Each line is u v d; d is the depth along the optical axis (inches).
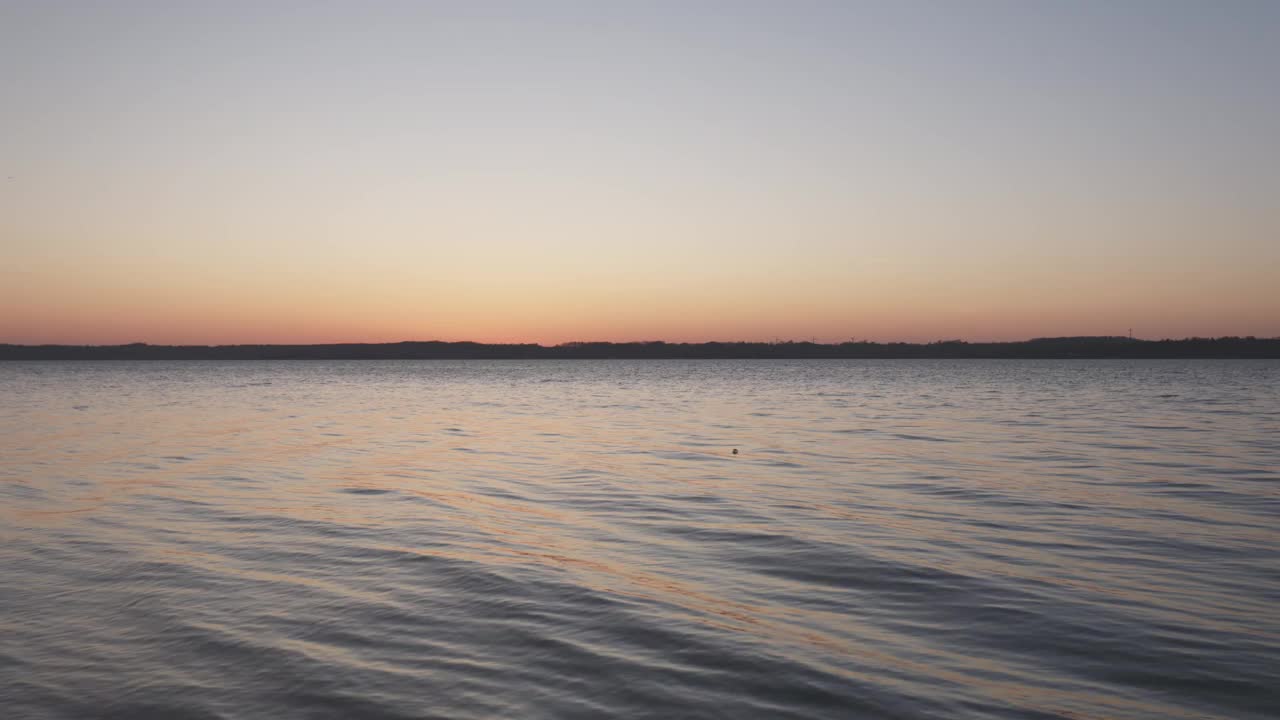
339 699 305.6
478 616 402.3
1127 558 512.7
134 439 1353.3
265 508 705.6
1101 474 881.5
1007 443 1217.4
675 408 2202.3
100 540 573.9
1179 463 967.6
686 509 697.0
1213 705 296.5
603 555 530.6
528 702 302.8
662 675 327.6
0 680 322.7
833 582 463.8
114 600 428.8
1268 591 437.1
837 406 2214.6
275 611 410.3
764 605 421.1
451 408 2278.5
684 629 382.6
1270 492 756.6
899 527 614.5
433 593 442.3
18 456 1102.4
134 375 6284.5
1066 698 303.7
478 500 748.0
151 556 525.7
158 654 351.3
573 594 440.5
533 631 380.2
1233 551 529.0
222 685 318.7
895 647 358.0
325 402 2608.3
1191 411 1919.3
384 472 946.1
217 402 2576.3
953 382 4232.3
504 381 4968.0
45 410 2127.2
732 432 1457.9
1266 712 290.5
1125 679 320.2
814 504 716.7
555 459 1072.2
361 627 386.3
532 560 516.7
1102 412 1904.5
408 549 546.9
